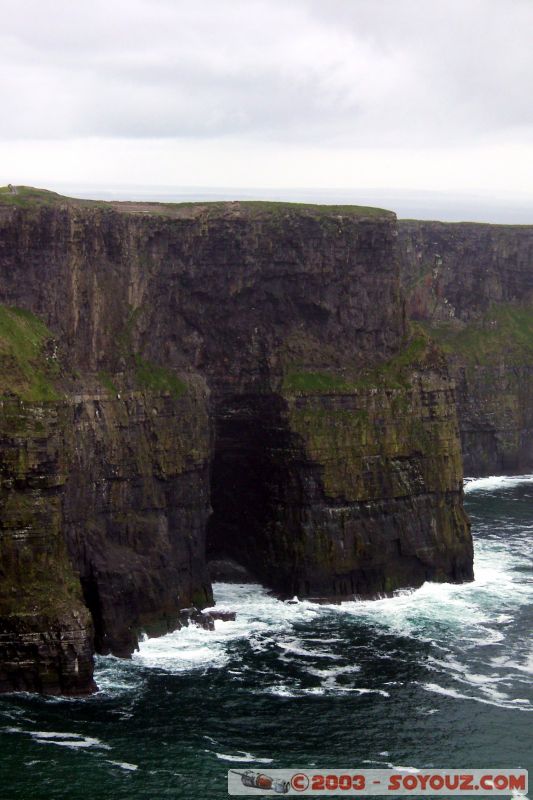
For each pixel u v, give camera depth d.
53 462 119.00
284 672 123.69
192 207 148.25
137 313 140.75
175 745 107.19
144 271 141.50
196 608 139.25
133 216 140.00
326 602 146.25
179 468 140.38
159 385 140.75
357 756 106.88
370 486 149.62
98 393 133.88
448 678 123.31
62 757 104.19
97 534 131.00
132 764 103.62
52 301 132.75
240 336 150.75
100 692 117.06
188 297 147.12
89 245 136.38
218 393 150.12
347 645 132.00
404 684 121.56
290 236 150.62
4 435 117.19
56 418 120.31
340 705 116.50
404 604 146.12
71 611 116.50
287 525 148.38
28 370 122.19
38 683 115.56
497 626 138.88
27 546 117.44
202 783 101.31
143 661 125.44
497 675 124.50
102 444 132.88
